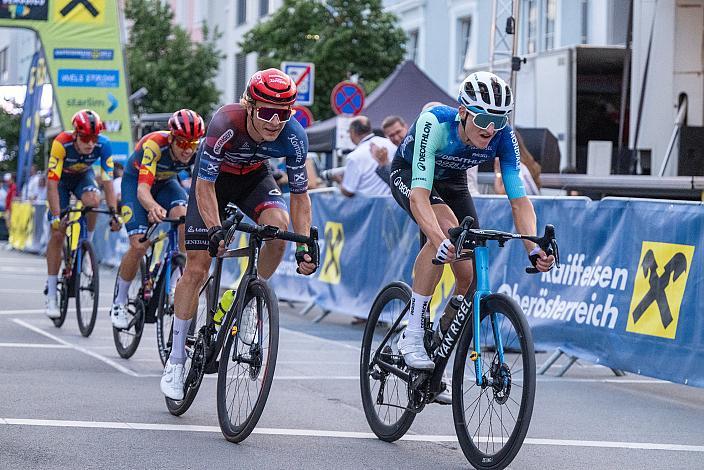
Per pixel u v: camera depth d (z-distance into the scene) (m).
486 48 48.97
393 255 24.27
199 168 13.12
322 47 50.34
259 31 52.62
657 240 16.77
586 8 41.88
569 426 14.37
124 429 13.04
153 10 72.31
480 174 32.25
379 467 11.59
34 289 33.28
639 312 17.06
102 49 47.19
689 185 29.89
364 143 26.70
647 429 14.31
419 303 12.48
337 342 22.95
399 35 52.00
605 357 17.77
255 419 12.11
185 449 12.08
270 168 14.35
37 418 13.48
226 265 32.69
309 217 13.43
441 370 12.24
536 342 19.47
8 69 113.06
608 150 32.84
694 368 15.89
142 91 58.56
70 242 22.88
